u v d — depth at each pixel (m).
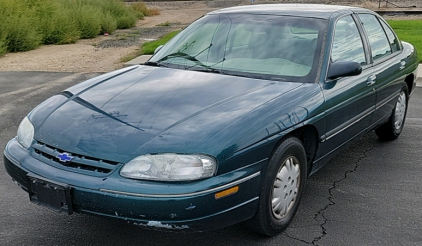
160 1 45.97
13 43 15.48
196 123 3.01
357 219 3.81
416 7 29.48
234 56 4.08
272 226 3.38
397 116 5.62
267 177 3.19
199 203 2.75
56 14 18.62
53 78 10.14
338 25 4.27
